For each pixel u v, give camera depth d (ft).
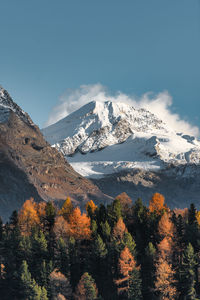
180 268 379.96
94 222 434.30
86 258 407.23
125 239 400.26
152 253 390.42
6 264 399.24
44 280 381.60
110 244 404.57
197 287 385.70
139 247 418.72
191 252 381.19
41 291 369.09
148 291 381.60
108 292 385.29
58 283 378.53
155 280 382.63
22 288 372.79
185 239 415.44
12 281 390.42
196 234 414.62
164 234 418.31
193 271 378.53
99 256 395.14
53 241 426.51
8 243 411.75
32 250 406.41
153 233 431.43
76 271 400.67
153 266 386.93
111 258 397.80
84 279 371.56
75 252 404.98
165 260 393.09
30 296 365.81
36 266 397.19
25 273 375.25
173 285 376.07
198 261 391.86
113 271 395.96
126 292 379.96
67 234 426.92
